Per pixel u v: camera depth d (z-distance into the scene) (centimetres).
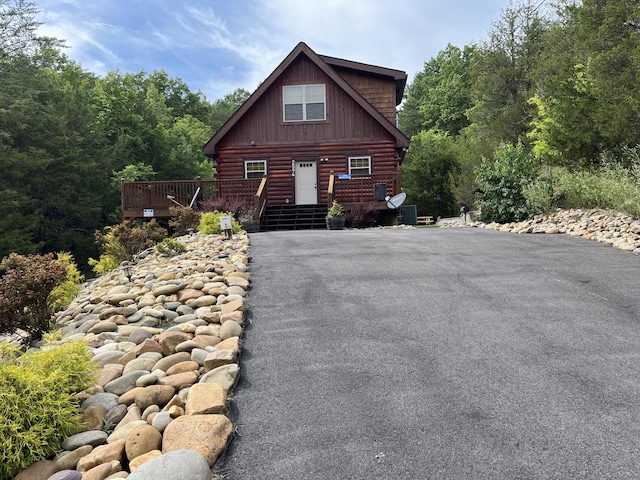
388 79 1720
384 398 259
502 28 2616
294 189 1608
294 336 354
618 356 309
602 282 483
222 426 224
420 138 3197
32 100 2370
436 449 212
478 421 234
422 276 520
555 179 1033
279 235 923
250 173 1625
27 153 2230
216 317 386
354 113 1592
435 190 2853
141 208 1396
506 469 198
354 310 409
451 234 864
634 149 901
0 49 2312
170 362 299
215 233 952
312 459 209
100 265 870
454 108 4556
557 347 325
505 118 2156
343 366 300
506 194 1063
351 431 229
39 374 231
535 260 592
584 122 1005
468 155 2420
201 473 191
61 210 2459
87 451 218
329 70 1558
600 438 218
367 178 1426
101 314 418
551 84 1123
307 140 1603
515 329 359
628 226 745
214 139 1592
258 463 208
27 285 426
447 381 277
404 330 361
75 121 2848
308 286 488
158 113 4322
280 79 1609
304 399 260
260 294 464
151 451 210
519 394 261
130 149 3262
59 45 2495
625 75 1028
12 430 205
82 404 254
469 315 392
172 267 604
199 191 1399
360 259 615
